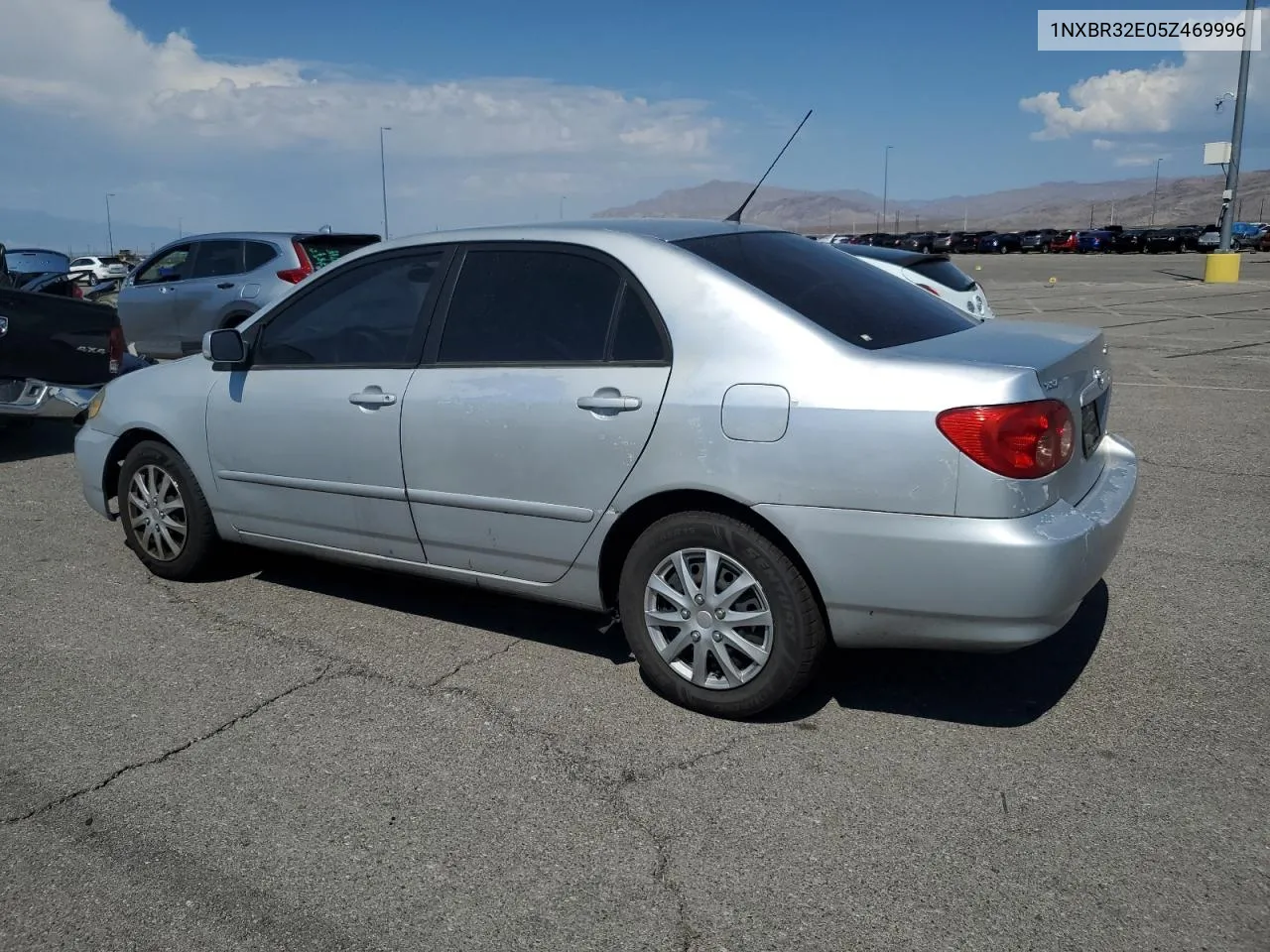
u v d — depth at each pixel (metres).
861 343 3.49
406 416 4.21
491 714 3.81
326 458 4.49
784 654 3.54
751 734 3.62
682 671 3.79
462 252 4.25
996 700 3.80
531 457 3.91
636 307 3.76
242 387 4.78
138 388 5.27
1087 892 2.72
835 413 3.34
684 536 3.65
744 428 3.46
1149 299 23.08
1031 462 3.21
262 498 4.80
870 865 2.86
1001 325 4.12
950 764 3.37
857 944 2.55
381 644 4.47
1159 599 4.70
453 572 4.31
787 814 3.12
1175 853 2.87
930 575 3.27
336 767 3.45
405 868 2.90
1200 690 3.82
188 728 3.74
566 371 3.85
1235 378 10.89
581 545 3.89
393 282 4.42
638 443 3.66
